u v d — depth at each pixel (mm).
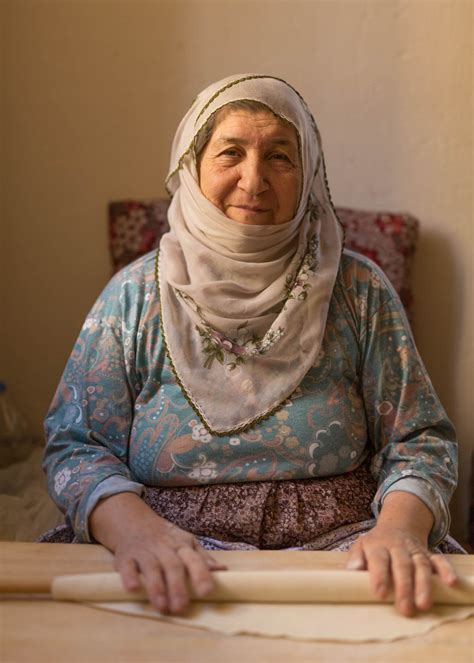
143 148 2383
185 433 1485
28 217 2412
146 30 2334
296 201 1571
